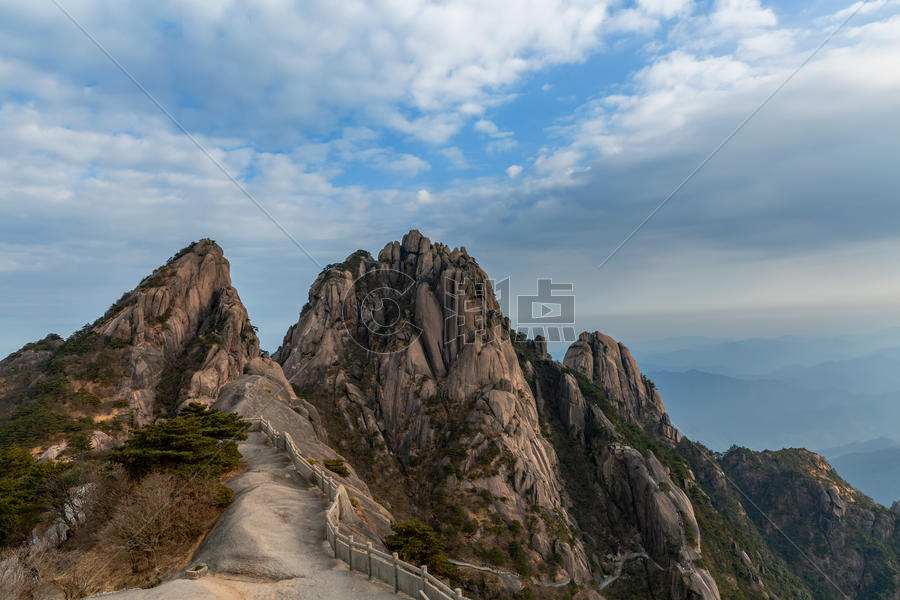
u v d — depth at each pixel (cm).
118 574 2934
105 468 4097
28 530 3844
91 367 12450
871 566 16938
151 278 15125
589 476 14938
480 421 14312
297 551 2753
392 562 2438
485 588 10612
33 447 9656
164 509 3183
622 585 12212
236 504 3362
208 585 2334
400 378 16088
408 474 14225
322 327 18112
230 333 14412
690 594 11631
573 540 12288
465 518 12200
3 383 12962
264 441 5672
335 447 14600
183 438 4041
